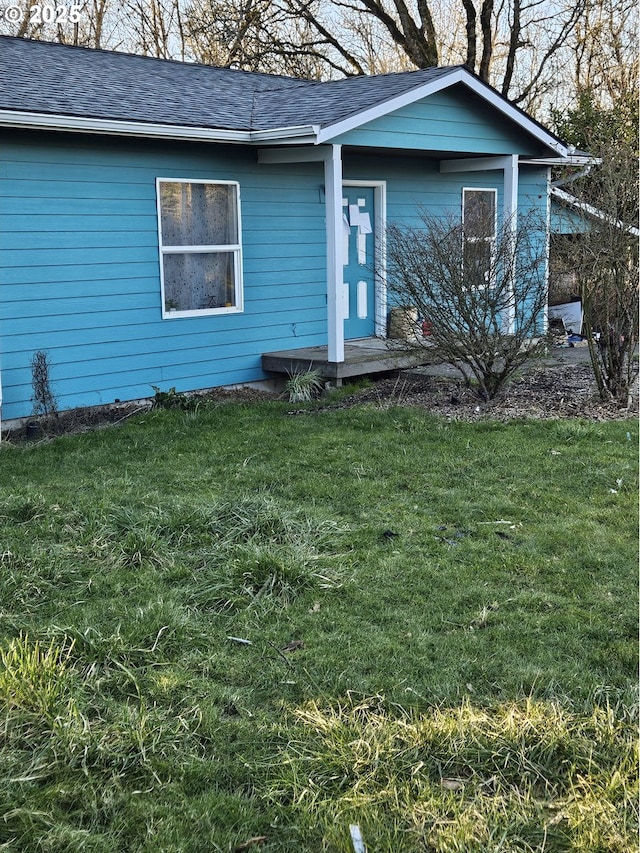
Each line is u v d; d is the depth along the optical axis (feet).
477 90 35.01
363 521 17.90
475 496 19.34
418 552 16.19
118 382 30.55
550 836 8.86
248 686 11.71
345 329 39.50
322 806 9.28
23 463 22.84
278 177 34.99
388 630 13.20
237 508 17.66
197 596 14.30
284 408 29.96
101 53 38.75
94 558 15.81
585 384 31.12
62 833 8.82
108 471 21.85
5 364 27.20
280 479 20.85
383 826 8.98
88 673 11.72
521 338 28.55
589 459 21.85
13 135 26.53
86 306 29.19
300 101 35.27
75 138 28.12
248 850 8.84
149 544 16.06
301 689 11.57
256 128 31.35
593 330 30.04
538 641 12.75
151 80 35.63
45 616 13.61
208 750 10.33
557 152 39.47
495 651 12.47
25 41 36.50
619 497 18.94
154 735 10.37
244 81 41.39
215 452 23.57
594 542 16.44
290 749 10.23
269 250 35.12
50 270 28.04
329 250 31.99
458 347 28.78
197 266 32.76
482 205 44.93
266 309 35.35
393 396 30.68
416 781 9.60
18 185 26.86
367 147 33.60
